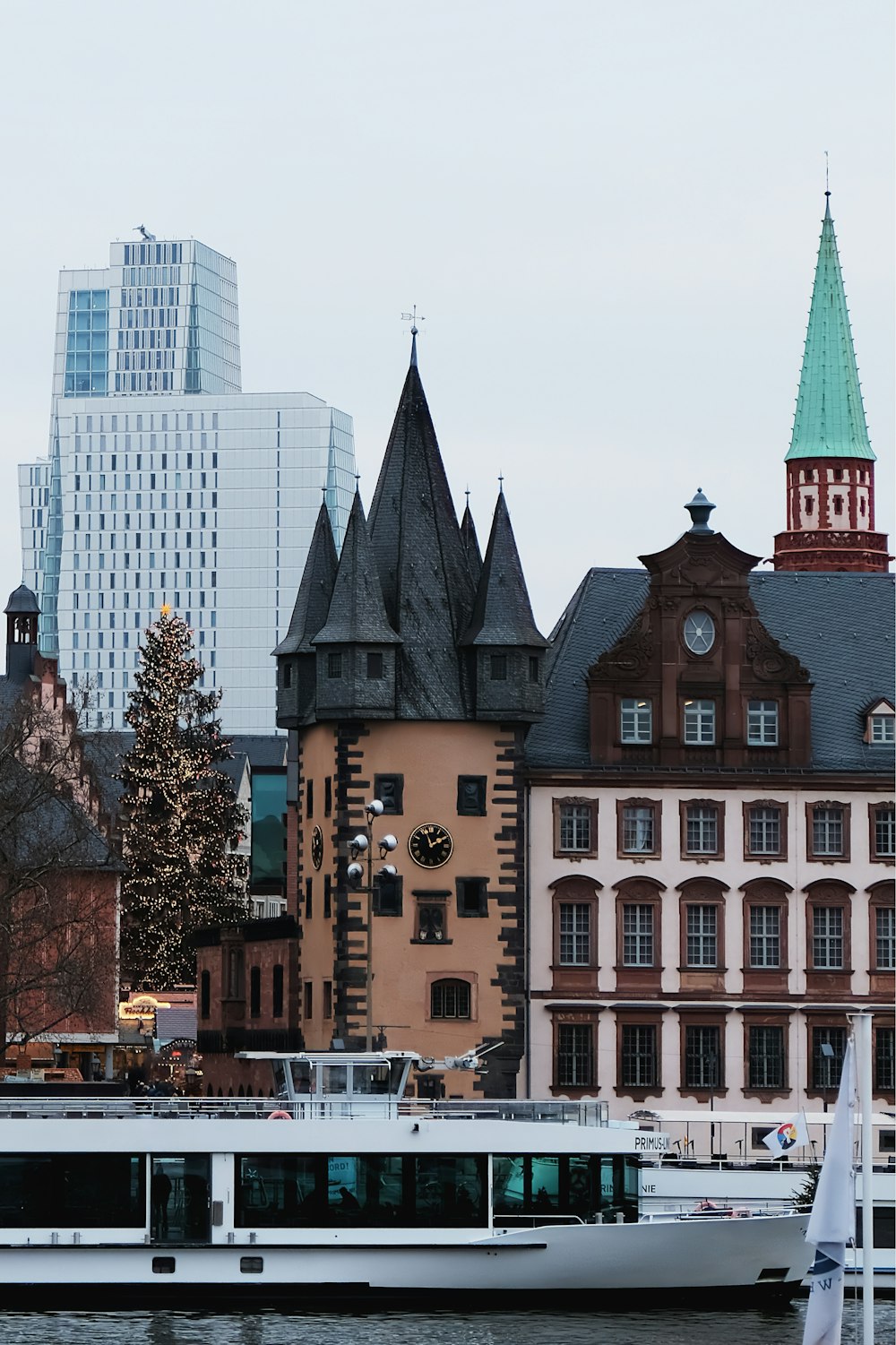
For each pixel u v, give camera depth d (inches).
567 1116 4665.4
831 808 6943.9
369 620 6860.2
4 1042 7313.0
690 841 6904.5
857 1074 3491.6
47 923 6973.4
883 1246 5068.9
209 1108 4537.4
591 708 6939.0
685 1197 5275.6
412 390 7239.2
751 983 6855.3
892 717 7032.5
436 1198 4466.0
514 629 6870.1
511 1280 4458.7
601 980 6835.6
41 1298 4389.8
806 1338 3169.3
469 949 6801.2
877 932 6919.3
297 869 7273.6
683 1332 4269.2
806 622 7263.8
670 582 6978.4
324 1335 4175.7
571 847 6879.9
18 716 6963.6
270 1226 4419.3
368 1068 4687.5
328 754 6948.8
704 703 6978.4
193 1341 4097.0
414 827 6820.9
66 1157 4397.1
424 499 7121.1
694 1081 6815.9
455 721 6860.2
